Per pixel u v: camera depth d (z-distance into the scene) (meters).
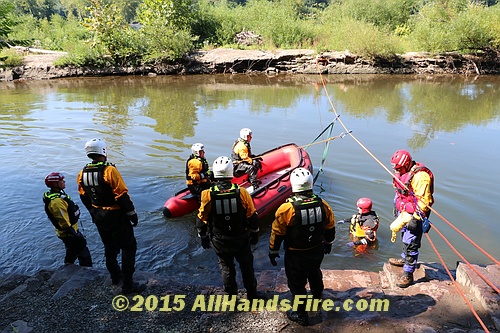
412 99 15.97
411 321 3.48
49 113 14.20
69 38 29.36
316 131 11.75
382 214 6.86
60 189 4.71
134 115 13.84
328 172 8.68
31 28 31.53
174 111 14.34
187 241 6.10
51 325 3.56
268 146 10.46
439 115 13.45
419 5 31.16
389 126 12.16
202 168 6.60
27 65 23.08
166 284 4.19
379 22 30.28
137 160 9.51
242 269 3.78
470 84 19.14
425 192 3.79
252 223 3.63
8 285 4.39
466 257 5.61
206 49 25.19
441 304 3.70
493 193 7.52
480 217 6.66
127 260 3.95
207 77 22.34
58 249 5.90
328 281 4.30
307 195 3.34
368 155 9.70
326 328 3.44
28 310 3.78
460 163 9.07
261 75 22.77
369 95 16.78
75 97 17.09
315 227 3.32
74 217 4.76
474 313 3.38
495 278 3.87
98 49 23.45
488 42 21.98
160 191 7.85
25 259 5.66
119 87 19.48
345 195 7.56
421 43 23.36
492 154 9.66
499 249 5.79
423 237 6.13
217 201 3.50
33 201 7.45
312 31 26.45
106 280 4.24
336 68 22.88
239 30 27.38
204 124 12.59
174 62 23.64
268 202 6.94
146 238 6.16
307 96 16.73
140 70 23.50
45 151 10.24
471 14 21.98
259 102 15.69
